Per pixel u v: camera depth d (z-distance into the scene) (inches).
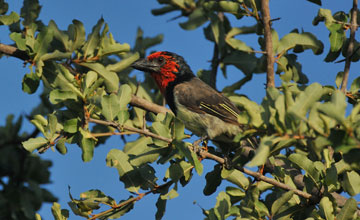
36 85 411.8
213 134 538.3
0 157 446.0
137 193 394.3
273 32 489.4
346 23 465.1
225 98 546.9
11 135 467.2
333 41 461.4
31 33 442.0
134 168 397.7
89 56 441.1
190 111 546.9
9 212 425.4
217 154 470.0
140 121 510.3
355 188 376.2
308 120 273.6
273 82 472.1
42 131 386.0
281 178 414.0
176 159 413.7
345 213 358.9
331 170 375.6
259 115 304.5
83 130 368.8
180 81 579.2
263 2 474.6
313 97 279.6
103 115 376.5
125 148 494.6
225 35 557.9
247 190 407.8
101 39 436.5
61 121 412.5
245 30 554.3
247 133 306.8
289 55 507.5
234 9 493.4
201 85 564.4
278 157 469.1
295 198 394.6
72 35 441.1
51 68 409.4
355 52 465.4
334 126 275.1
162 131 379.9
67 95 370.6
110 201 388.5
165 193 396.2
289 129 283.1
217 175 428.5
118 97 389.4
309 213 389.4
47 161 456.4
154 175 399.2
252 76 552.7
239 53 553.3
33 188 434.0
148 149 395.2
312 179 389.4
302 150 452.1
